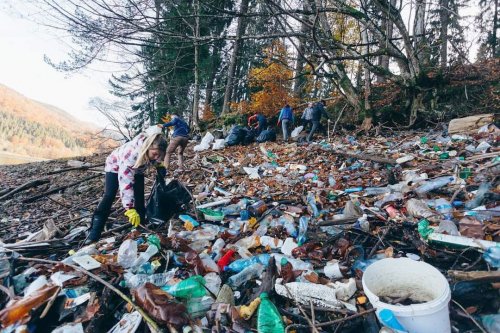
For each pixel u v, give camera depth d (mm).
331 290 2016
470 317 1740
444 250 2451
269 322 1794
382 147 7230
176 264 2619
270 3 6043
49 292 2029
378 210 3512
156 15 5824
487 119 7012
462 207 3305
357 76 14438
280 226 3223
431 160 5363
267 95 15656
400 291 1839
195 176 6859
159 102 17062
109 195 3332
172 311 1800
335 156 6945
